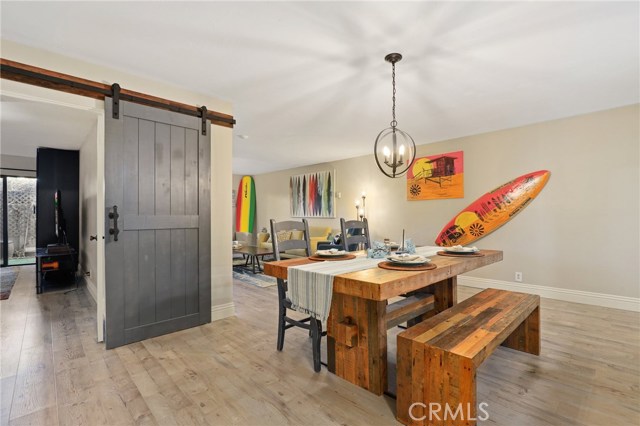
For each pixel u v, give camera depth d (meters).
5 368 2.17
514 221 4.28
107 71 2.57
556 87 2.98
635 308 3.45
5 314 3.32
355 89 3.02
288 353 2.43
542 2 1.79
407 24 2.00
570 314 3.35
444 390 1.51
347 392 1.91
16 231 6.47
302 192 7.69
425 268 2.02
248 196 9.31
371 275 1.83
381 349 1.89
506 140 4.34
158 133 2.75
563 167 3.90
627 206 3.50
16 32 2.08
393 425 1.62
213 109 3.21
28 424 1.60
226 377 2.07
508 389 1.93
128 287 2.57
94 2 1.80
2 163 6.05
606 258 3.63
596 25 2.00
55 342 2.61
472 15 1.91
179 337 2.73
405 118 3.90
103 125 2.61
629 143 3.48
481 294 2.52
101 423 1.61
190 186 2.94
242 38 2.17
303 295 2.04
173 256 2.83
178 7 1.85
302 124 4.16
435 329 1.76
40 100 2.27
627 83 2.90
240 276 5.52
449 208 4.91
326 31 2.09
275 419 1.66
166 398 1.83
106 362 2.26
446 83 2.88
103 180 2.63
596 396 1.85
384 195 5.82
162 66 2.57
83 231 4.89
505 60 2.46
